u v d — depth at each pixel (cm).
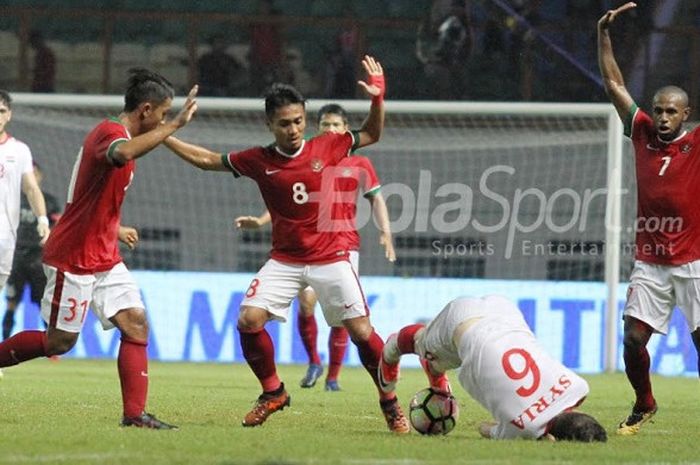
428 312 5650
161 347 5634
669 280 2734
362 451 2109
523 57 7206
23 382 4053
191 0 7412
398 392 3988
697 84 7081
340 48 7169
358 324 2553
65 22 7325
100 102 5594
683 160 2700
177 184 6312
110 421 2611
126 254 6288
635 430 2723
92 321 5716
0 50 7262
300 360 5612
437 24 7238
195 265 6312
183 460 1944
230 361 5625
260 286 2583
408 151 6356
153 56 7331
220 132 6600
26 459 1922
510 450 2120
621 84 2822
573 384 2294
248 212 6328
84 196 2425
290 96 2505
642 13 7144
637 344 2712
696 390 4447
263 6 7388
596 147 6191
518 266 6250
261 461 1945
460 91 7231
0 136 3959
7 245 3962
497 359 2284
